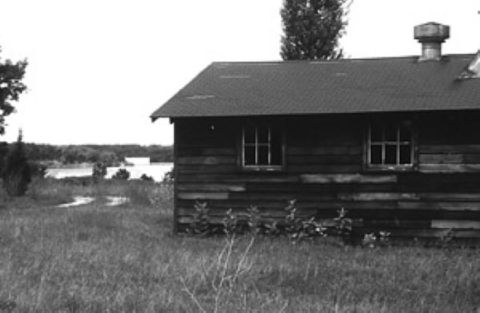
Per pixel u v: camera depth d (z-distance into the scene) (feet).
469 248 51.60
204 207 57.98
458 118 52.37
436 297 32.94
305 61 67.62
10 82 133.28
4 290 31.37
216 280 35.96
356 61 65.57
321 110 53.11
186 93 61.05
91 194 118.62
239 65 68.64
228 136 57.77
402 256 46.93
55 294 31.27
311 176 55.77
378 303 31.55
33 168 134.72
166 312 28.73
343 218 54.80
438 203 52.90
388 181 54.03
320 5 114.83
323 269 40.60
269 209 56.75
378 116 53.88
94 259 42.06
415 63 62.49
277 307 29.94
